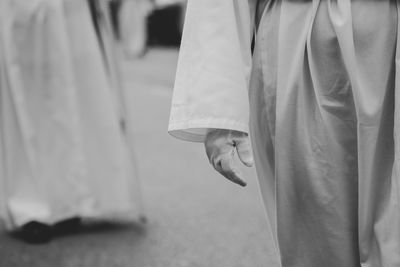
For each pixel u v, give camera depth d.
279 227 2.21
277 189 2.19
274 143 2.21
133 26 15.58
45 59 4.40
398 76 2.05
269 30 2.18
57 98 4.42
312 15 2.10
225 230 4.66
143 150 6.97
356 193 2.14
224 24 2.10
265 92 2.20
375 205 2.13
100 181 4.57
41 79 4.41
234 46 2.10
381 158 2.13
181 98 2.11
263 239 4.50
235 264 4.11
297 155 2.15
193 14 2.13
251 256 4.22
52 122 4.43
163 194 5.48
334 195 2.13
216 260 4.16
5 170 4.48
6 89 4.43
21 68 4.38
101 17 4.51
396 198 2.08
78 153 4.45
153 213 5.01
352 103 2.11
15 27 4.36
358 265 2.20
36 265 4.06
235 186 5.67
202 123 2.05
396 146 2.06
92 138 4.53
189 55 2.13
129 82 11.75
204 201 5.29
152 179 5.92
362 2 2.07
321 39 2.10
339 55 2.09
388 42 2.08
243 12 2.17
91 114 4.52
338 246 2.17
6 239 4.48
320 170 2.13
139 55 15.69
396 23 2.08
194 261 4.15
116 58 4.57
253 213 5.00
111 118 4.54
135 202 4.70
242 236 4.55
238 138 2.10
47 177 4.44
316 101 2.13
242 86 2.08
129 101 9.92
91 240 4.46
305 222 2.19
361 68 2.09
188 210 5.07
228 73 2.07
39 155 4.44
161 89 11.02
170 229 4.68
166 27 17.23
